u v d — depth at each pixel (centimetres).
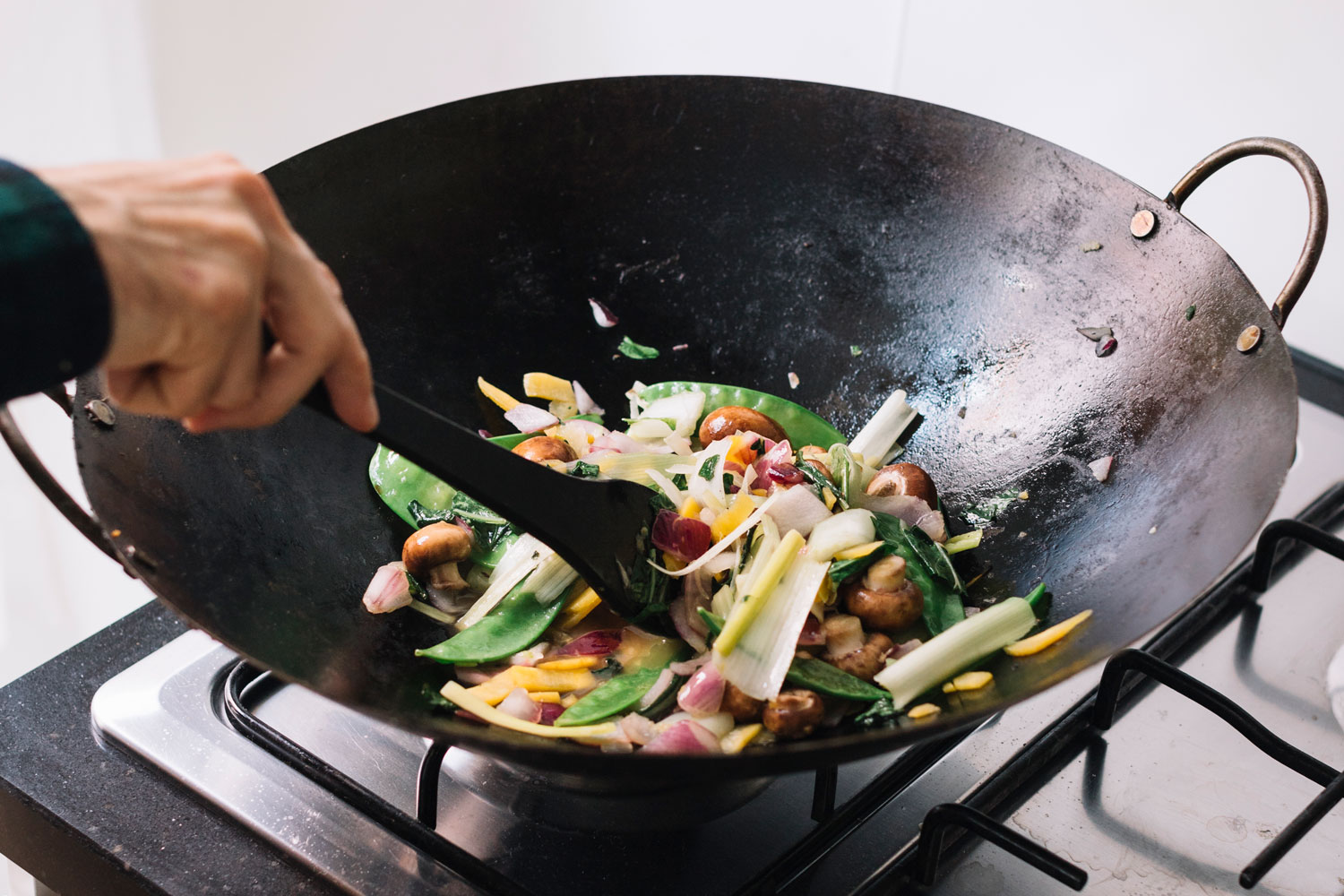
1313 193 70
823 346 85
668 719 69
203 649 75
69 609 127
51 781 70
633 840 69
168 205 53
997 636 70
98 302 50
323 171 77
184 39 113
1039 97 103
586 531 69
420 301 81
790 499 76
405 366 80
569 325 85
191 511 67
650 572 73
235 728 72
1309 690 75
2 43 108
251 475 71
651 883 68
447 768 72
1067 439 77
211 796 69
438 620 74
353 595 73
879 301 84
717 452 79
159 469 67
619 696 70
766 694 69
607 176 83
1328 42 90
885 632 73
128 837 68
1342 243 94
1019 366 80
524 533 76
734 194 84
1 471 117
